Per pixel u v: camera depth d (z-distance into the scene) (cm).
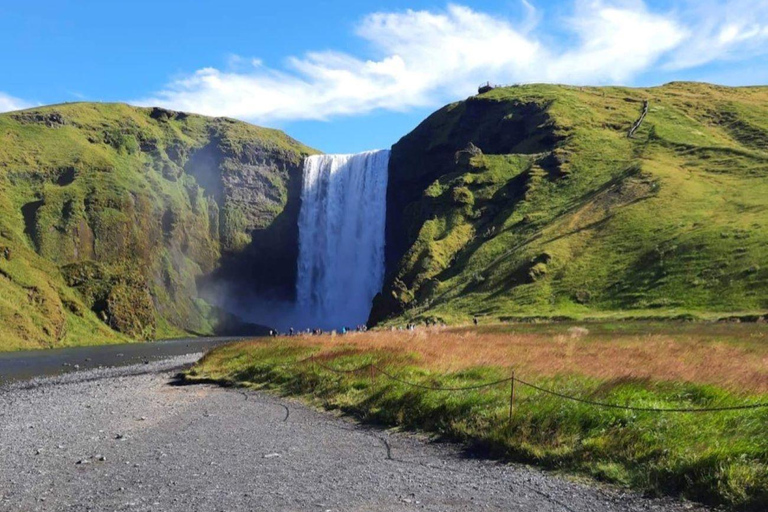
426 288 11494
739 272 6731
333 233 19175
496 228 12419
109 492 1436
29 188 17462
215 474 1567
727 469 1230
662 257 7925
